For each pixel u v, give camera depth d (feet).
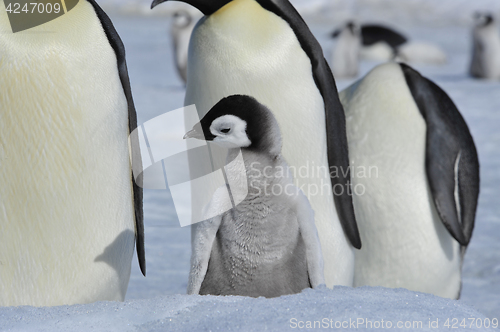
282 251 17.49
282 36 22.38
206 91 22.58
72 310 15.79
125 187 19.70
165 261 32.14
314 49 23.09
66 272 18.70
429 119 27.53
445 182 27.45
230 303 15.11
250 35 22.08
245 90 22.09
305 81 22.67
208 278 17.80
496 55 120.88
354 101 28.32
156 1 22.67
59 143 17.99
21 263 18.34
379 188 27.35
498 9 330.54
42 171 18.01
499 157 61.67
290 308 14.58
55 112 17.88
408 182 27.35
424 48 155.63
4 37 17.87
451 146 27.86
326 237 23.40
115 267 19.65
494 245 36.50
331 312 14.29
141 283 28.27
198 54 22.67
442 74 132.46
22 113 17.79
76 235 18.57
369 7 346.54
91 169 18.47
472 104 92.02
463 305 15.92
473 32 124.06
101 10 19.52
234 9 22.36
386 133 27.43
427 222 27.63
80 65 18.06
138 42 188.85
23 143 17.85
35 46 17.83
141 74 127.03
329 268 23.67
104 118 18.52
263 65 21.94
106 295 19.69
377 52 163.84
